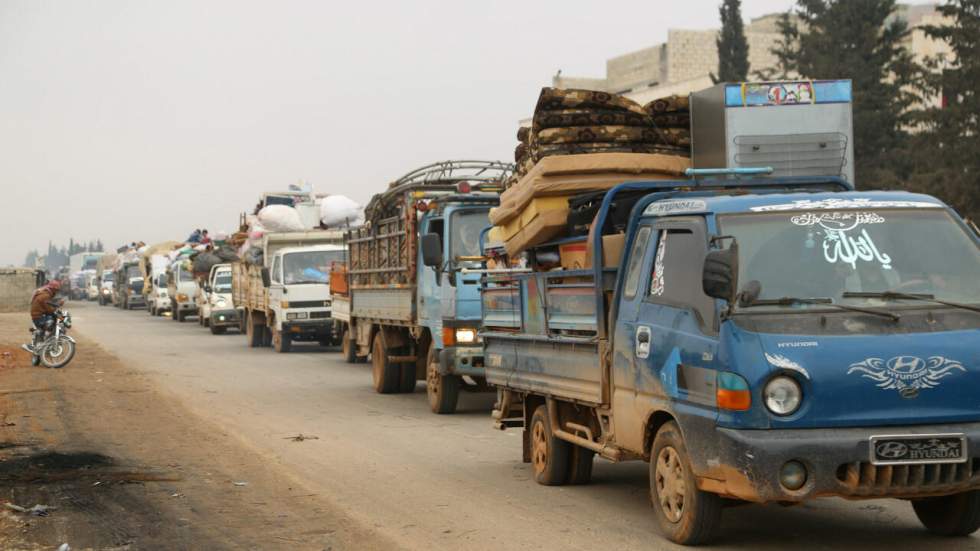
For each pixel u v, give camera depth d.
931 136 61.88
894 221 10.81
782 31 90.75
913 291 10.31
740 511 12.56
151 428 20.08
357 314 29.89
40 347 34.53
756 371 9.59
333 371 33.91
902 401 9.62
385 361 26.81
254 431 20.20
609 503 13.20
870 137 71.38
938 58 75.62
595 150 13.70
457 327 22.17
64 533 11.59
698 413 10.15
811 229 10.67
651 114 14.14
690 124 14.23
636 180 13.43
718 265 9.85
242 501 13.40
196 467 15.84
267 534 11.59
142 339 52.19
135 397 25.70
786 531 11.48
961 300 10.29
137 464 16.03
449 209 22.80
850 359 9.61
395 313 25.83
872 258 10.50
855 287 10.27
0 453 16.78
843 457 9.43
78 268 163.88
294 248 42.72
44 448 17.33
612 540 11.19
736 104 13.53
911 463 9.49
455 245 22.66
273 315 43.25
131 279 99.81
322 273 42.00
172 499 13.48
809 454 9.41
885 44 76.38
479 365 22.14
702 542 10.78
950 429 9.61
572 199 13.62
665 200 11.87
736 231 10.65
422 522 12.17
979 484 9.66
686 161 14.03
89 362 36.66
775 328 9.82
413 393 27.34
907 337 9.78
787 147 13.59
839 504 12.93
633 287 11.80
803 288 10.26
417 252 24.12
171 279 75.12
